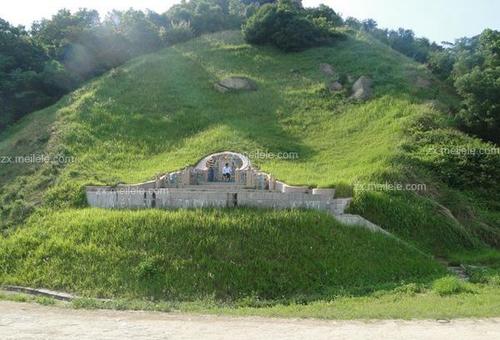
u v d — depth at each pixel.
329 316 15.56
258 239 21.81
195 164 32.91
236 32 65.88
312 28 59.38
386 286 19.98
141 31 60.34
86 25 61.19
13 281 22.31
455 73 49.12
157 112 42.81
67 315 16.20
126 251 21.84
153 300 19.20
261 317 15.75
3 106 46.12
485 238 28.55
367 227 24.73
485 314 15.27
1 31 52.84
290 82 49.75
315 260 21.31
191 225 22.55
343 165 32.78
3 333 13.76
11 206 29.80
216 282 19.83
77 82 50.97
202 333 13.73
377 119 40.06
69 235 24.38
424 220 27.27
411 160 32.38
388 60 53.16
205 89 47.97
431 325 14.27
